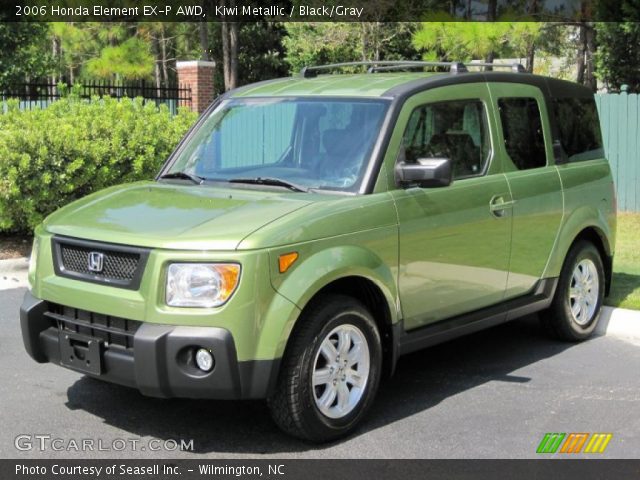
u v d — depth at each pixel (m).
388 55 29.34
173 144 11.70
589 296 7.20
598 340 7.25
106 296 4.75
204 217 4.89
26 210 10.57
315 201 5.06
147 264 4.62
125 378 4.71
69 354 4.98
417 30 23.98
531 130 6.60
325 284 4.80
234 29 40.88
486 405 5.65
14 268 10.12
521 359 6.69
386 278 5.19
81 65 36.12
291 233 4.70
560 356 6.77
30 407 5.59
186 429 5.22
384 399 5.76
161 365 4.53
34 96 19.50
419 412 5.51
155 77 43.41
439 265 5.62
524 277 6.41
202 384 4.54
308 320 4.78
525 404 5.67
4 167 10.41
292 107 5.88
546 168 6.64
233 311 4.50
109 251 4.82
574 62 31.77
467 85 6.10
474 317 5.98
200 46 43.50
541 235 6.51
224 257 4.52
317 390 4.97
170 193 5.49
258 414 5.47
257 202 5.10
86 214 5.26
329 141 5.59
